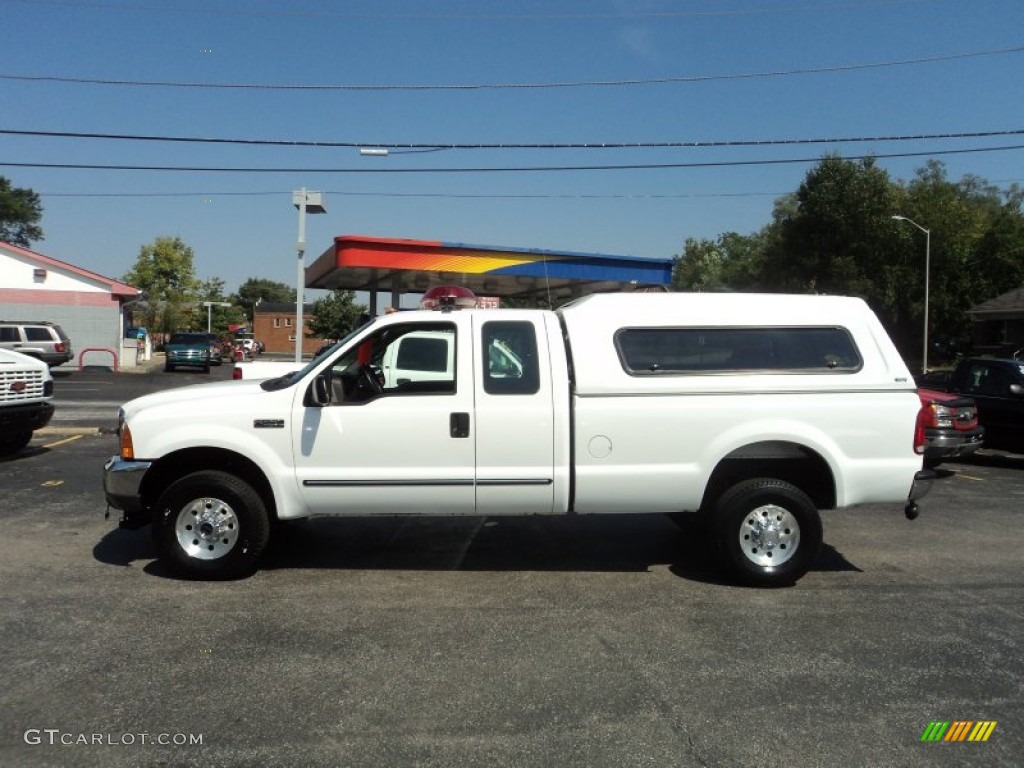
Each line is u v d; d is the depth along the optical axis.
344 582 5.90
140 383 25.61
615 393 5.76
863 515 8.51
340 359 5.74
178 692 4.03
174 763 3.37
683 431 5.77
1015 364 12.29
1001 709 3.95
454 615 5.22
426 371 7.00
